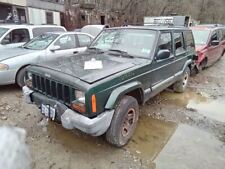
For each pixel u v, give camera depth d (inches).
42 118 155.3
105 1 1300.4
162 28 167.5
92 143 129.7
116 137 119.5
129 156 120.3
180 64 205.0
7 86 223.0
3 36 268.4
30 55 212.4
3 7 628.1
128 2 1417.3
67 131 140.3
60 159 114.5
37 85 128.3
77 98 105.8
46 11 793.6
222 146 134.8
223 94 239.3
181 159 119.9
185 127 157.2
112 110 112.2
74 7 1023.6
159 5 1551.4
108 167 110.7
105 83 108.0
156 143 134.5
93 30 555.5
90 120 102.0
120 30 172.4
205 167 114.3
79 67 123.5
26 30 292.7
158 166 113.4
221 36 384.8
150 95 154.2
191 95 230.4
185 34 211.9
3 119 151.9
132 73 127.3
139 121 162.2
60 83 111.3
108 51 161.5
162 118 169.8
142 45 155.4
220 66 387.5
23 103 181.0
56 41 240.2
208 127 159.3
